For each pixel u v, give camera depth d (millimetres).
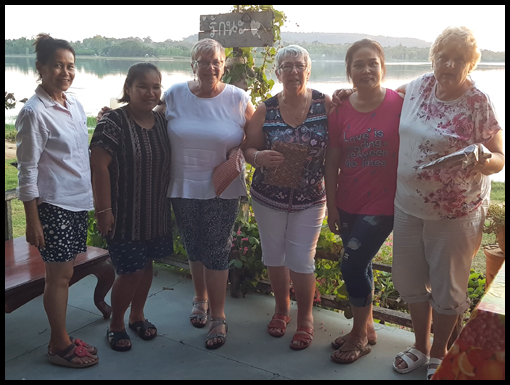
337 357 2879
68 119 2670
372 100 2688
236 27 3672
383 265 3205
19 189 2514
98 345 3066
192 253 3189
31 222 2551
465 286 2598
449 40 2305
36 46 2574
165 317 3461
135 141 2766
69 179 2654
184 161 2938
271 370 2803
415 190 2516
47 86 2598
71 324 3342
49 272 2730
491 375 1830
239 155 2840
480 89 2375
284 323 3260
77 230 2746
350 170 2760
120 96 2891
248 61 3793
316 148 2832
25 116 2477
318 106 2859
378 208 2703
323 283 3639
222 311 3168
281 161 2807
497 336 1810
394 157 2652
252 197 3055
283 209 2969
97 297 3359
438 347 2693
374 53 2604
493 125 2344
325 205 3029
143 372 2775
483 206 2531
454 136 2379
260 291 3852
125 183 2783
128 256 2883
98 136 2713
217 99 2969
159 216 2936
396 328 3322
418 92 2557
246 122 3070
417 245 2631
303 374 2764
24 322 3373
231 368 2822
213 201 2971
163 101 3072
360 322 2914
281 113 2885
